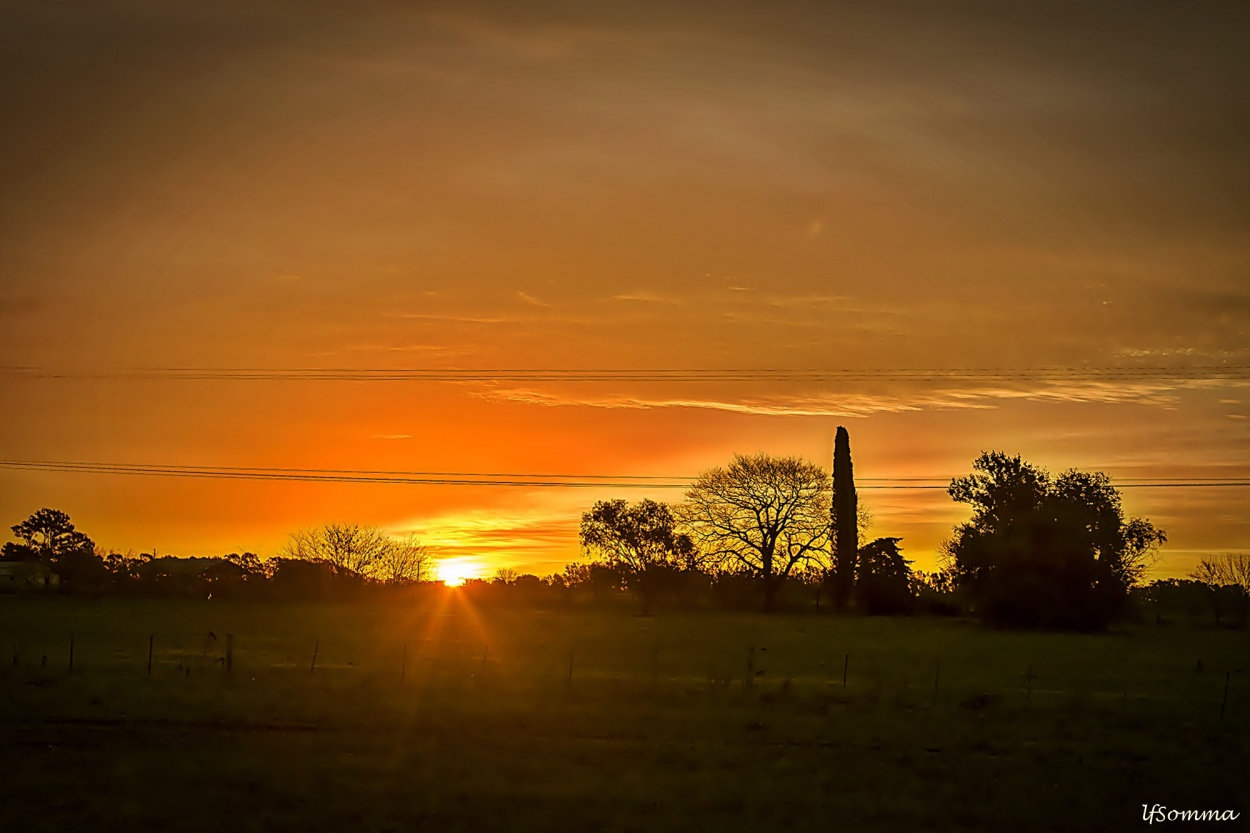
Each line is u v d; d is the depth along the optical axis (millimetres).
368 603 106062
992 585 93125
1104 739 36500
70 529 152625
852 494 113000
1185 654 66688
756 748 34594
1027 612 91688
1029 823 28031
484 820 27422
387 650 59125
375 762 32188
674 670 51406
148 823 26922
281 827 26844
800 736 36250
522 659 55281
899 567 111250
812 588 121500
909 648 68125
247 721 37031
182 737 34812
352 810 27953
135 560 125875
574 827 27047
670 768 32219
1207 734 37625
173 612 88562
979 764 33156
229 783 30016
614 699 41656
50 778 30156
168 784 29797
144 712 37969
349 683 44125
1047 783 31297
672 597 124562
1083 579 91375
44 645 59781
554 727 36969
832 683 46719
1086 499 95562
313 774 30906
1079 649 69250
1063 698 43562
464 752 33656
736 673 50250
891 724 38062
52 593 107062
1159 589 113625
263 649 58531
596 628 83250
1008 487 96250
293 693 41688
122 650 56781
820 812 28375
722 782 30750
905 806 28891
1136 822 28281
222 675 45500
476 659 54594
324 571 114938
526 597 122750
